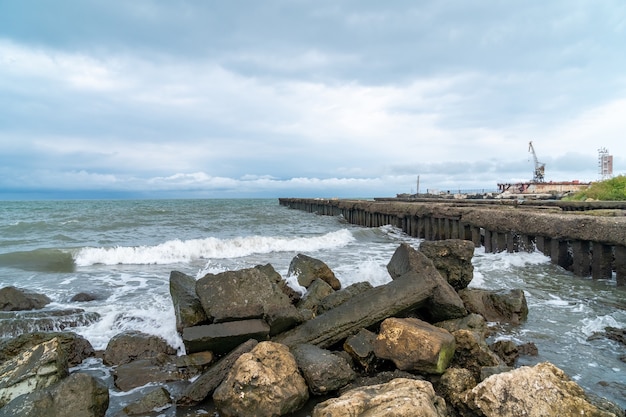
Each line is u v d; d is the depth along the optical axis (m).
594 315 8.10
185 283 7.53
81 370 6.07
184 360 6.01
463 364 5.67
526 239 13.49
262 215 39.00
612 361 6.04
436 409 3.97
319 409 3.98
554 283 10.58
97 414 4.57
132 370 5.86
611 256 10.84
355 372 5.70
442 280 7.40
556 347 6.59
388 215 24.78
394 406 3.67
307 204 46.59
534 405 3.96
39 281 11.20
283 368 5.00
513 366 5.82
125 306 8.52
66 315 7.64
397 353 5.58
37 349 5.25
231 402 4.63
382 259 14.17
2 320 7.00
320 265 9.28
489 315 7.98
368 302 6.95
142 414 4.84
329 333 6.55
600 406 4.18
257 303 6.49
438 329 5.93
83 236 21.06
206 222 30.25
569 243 12.03
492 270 12.05
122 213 38.19
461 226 16.73
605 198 23.66
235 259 14.92
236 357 5.49
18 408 4.23
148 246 15.85
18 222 25.88
